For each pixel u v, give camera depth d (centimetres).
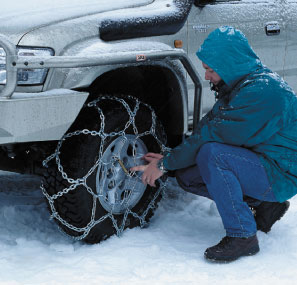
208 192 314
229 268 278
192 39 357
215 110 303
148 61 313
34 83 281
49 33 288
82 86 289
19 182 434
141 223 334
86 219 303
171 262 284
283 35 424
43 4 318
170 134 359
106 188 314
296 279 266
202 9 364
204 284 260
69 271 271
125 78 341
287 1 438
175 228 335
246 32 393
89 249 302
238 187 287
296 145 294
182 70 339
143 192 334
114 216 319
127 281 262
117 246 305
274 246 304
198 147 292
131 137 321
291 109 288
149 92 350
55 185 300
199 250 301
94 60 285
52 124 277
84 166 296
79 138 297
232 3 391
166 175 344
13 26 291
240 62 287
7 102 263
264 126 283
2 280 260
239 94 283
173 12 338
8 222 340
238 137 285
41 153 309
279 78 290
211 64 288
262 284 261
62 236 324
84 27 298
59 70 284
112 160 313
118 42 309
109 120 303
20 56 266
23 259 286
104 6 320
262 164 290
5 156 318
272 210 316
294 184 294
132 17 316
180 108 347
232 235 286
